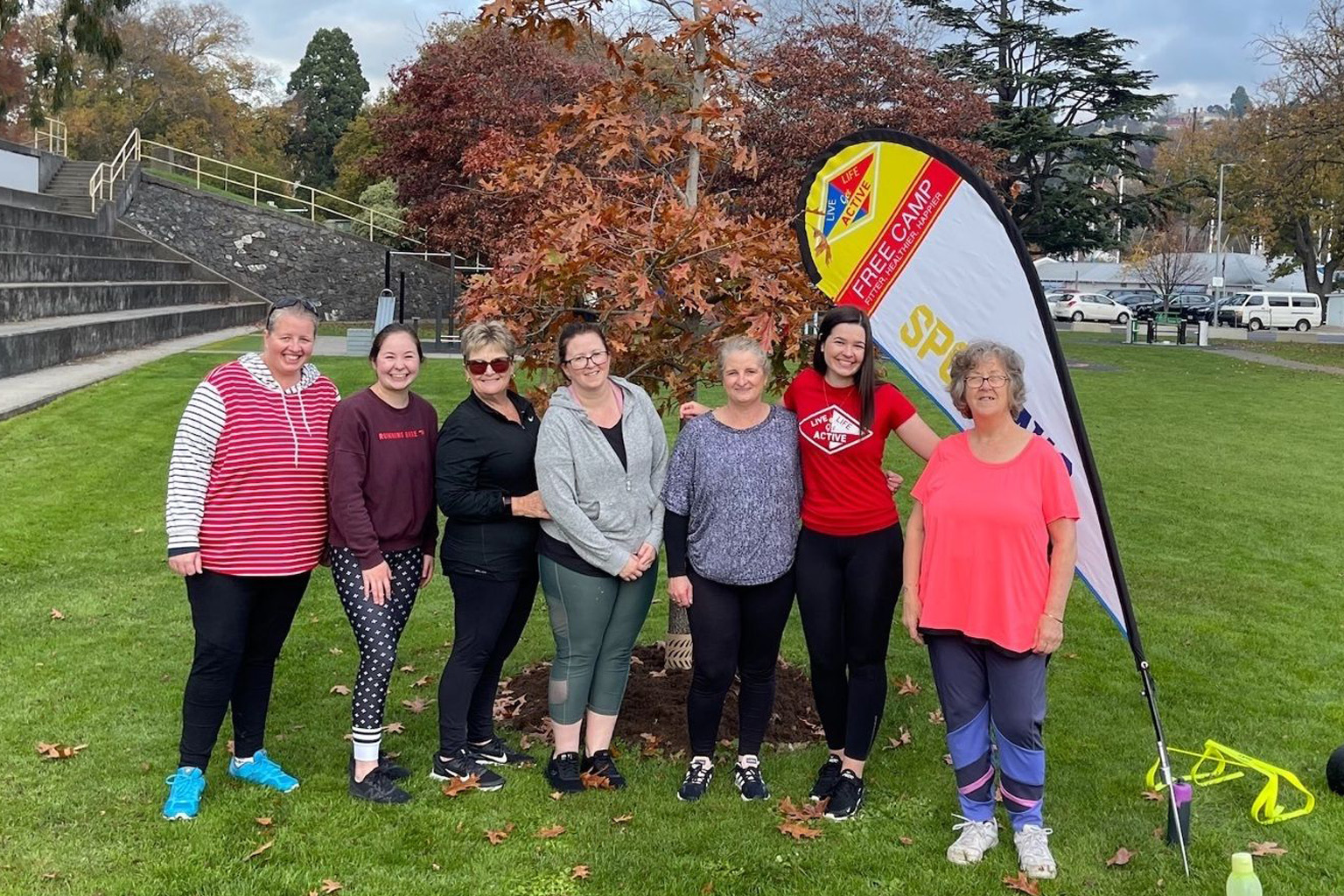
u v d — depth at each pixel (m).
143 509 7.85
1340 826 3.67
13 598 5.89
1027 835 3.41
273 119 59.41
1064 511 3.31
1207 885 3.27
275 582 3.64
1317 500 9.45
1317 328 44.00
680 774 4.01
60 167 29.55
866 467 3.68
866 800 3.85
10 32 38.50
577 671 3.84
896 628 5.89
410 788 3.84
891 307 4.18
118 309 20.23
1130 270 55.06
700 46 4.67
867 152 4.14
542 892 3.18
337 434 3.61
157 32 53.53
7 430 10.02
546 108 24.55
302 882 3.19
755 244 4.17
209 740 3.65
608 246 4.24
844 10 23.08
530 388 4.67
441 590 6.53
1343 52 26.20
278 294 28.38
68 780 3.81
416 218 27.36
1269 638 5.81
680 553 3.79
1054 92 37.94
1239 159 44.75
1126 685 5.09
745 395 3.69
